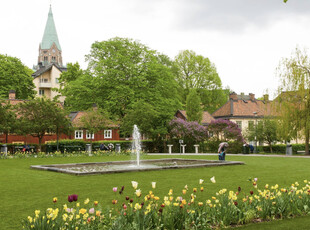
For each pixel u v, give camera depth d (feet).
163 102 147.33
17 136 137.49
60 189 37.47
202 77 208.33
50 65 265.75
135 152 117.39
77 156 101.35
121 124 129.90
